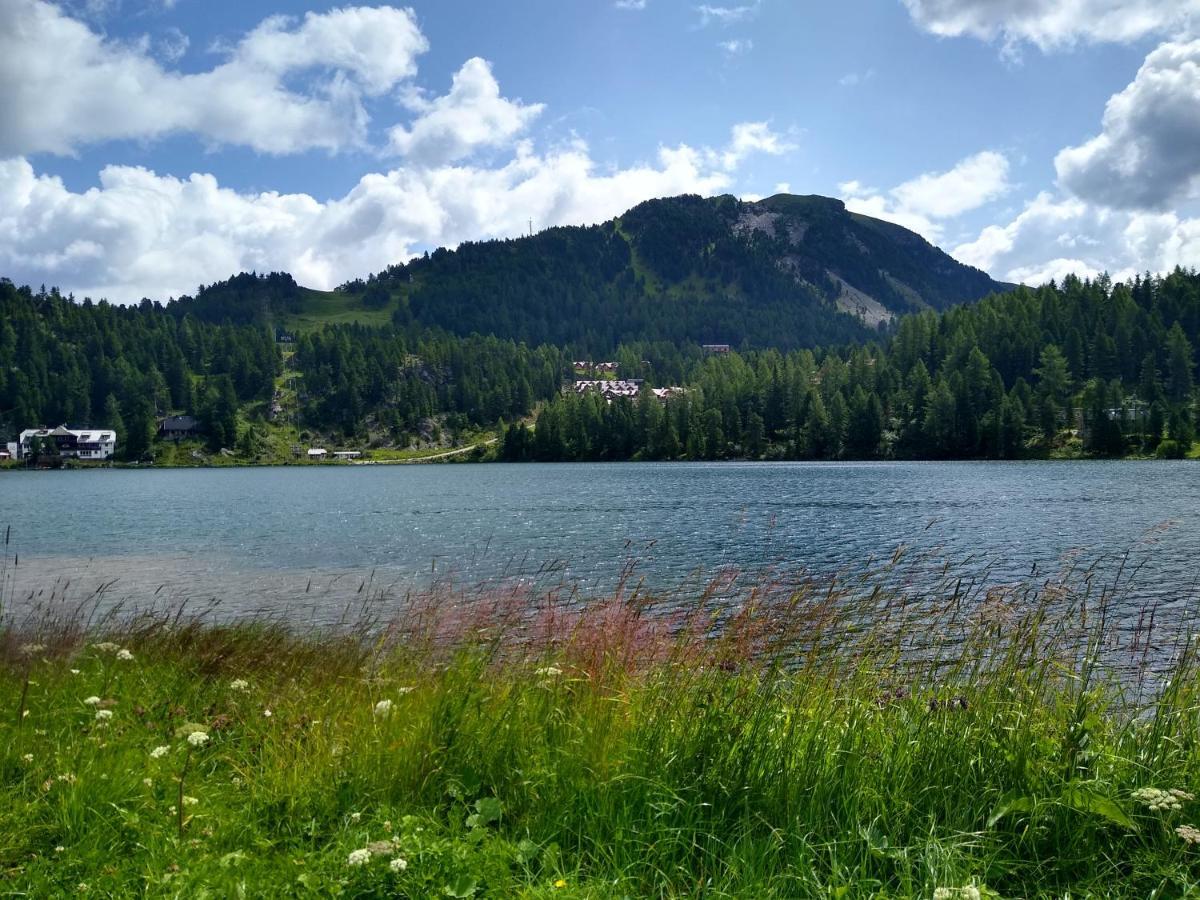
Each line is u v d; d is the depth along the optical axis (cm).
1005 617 793
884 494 8106
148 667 1052
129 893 462
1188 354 17275
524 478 13412
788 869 480
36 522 6450
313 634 1485
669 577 3044
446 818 545
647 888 474
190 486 12762
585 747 602
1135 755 618
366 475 16162
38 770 618
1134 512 5884
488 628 947
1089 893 466
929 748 612
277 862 493
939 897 423
